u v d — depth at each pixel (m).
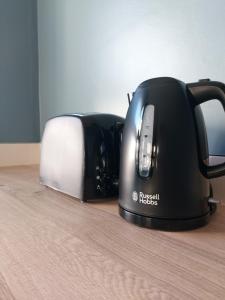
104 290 0.28
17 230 0.45
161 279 0.30
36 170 1.14
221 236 0.43
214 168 0.46
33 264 0.34
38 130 1.45
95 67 0.97
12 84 1.37
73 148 0.63
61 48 1.20
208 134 0.59
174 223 0.44
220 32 0.57
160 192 0.43
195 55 0.62
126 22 0.82
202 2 0.60
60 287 0.29
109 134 0.63
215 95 0.43
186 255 0.36
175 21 0.67
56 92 1.27
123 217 0.50
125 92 0.83
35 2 1.42
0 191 0.73
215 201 0.47
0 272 0.32
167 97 0.43
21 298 0.27
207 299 0.27
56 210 0.56
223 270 0.32
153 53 0.73
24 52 1.40
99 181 0.62
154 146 0.43
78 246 0.39
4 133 1.37
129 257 0.36
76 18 1.07
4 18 1.34
